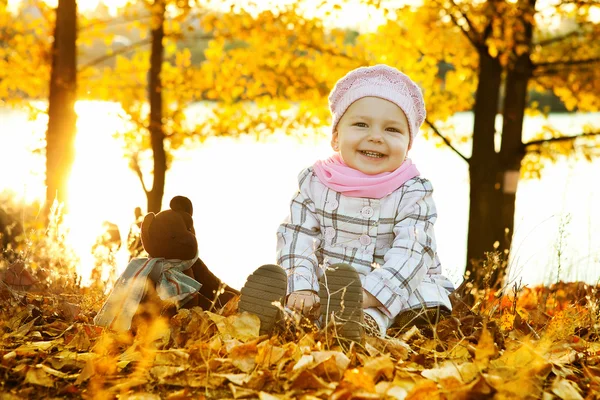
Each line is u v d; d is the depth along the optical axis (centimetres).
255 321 289
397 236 335
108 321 309
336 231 346
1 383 251
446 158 2302
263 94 880
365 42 812
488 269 415
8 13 871
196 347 269
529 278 519
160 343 290
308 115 913
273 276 294
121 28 909
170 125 891
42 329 336
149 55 938
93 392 242
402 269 318
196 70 873
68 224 503
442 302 328
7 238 537
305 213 353
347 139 349
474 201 793
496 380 237
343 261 340
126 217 1009
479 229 788
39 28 865
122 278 317
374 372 246
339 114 356
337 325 284
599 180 1658
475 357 262
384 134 346
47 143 721
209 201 1414
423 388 227
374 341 289
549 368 262
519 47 705
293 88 813
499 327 321
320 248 347
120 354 287
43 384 250
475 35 758
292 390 241
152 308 309
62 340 308
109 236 519
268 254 883
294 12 787
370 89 346
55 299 382
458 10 719
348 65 802
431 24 747
